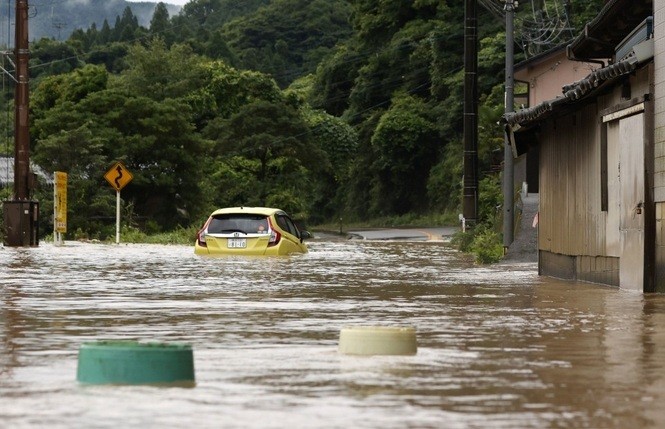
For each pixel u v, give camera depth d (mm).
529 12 84062
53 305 15578
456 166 112250
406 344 9953
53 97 94938
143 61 115812
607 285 21156
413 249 42438
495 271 26906
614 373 8766
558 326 12727
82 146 67875
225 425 6527
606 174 21453
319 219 137125
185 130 75000
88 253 35156
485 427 6551
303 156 105688
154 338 11398
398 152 122438
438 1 125438
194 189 75250
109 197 65875
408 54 129375
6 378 8422
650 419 6820
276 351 10227
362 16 137000
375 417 6836
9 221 43000
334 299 17031
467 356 9836
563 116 24500
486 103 92250
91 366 8125
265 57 187250
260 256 32812
